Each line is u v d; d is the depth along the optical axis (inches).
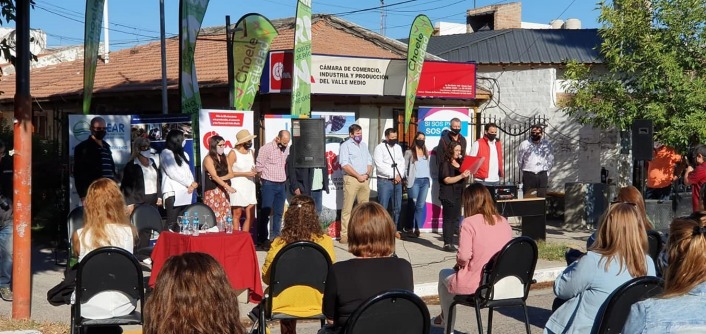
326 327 210.2
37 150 564.1
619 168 645.9
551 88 679.1
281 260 245.3
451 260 476.4
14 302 308.5
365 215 203.8
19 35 301.0
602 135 656.4
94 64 489.4
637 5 556.7
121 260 238.2
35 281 403.9
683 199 543.8
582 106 578.9
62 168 487.5
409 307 174.6
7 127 669.9
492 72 727.7
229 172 463.2
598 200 621.9
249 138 478.3
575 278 207.8
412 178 550.9
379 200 535.2
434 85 614.2
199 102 482.9
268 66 552.4
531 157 562.3
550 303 383.6
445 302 287.1
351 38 706.2
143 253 358.0
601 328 194.1
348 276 197.3
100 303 239.6
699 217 202.8
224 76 627.5
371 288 196.4
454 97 626.2
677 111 543.5
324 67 559.8
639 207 290.2
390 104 616.4
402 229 566.3
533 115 689.0
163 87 574.9
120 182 446.3
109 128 445.4
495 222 275.0
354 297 196.1
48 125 822.5
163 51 573.3
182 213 387.9
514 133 692.7
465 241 273.0
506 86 707.4
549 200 681.6
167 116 467.5
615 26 555.2
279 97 575.5
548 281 440.5
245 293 311.1
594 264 205.6
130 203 418.0
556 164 681.0
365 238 202.5
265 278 258.5
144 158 435.2
